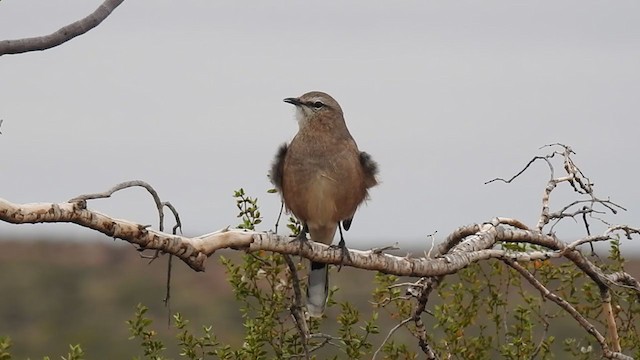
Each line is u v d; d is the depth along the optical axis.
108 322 54.91
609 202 18.12
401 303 19.38
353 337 18.56
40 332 52.59
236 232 15.55
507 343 19.62
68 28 14.61
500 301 19.61
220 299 59.84
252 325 18.28
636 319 21.97
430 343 19.92
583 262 18.59
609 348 19.77
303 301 18.84
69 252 77.50
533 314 20.78
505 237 18.14
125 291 63.25
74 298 62.09
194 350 18.14
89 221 13.77
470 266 19.56
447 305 19.39
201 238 15.04
